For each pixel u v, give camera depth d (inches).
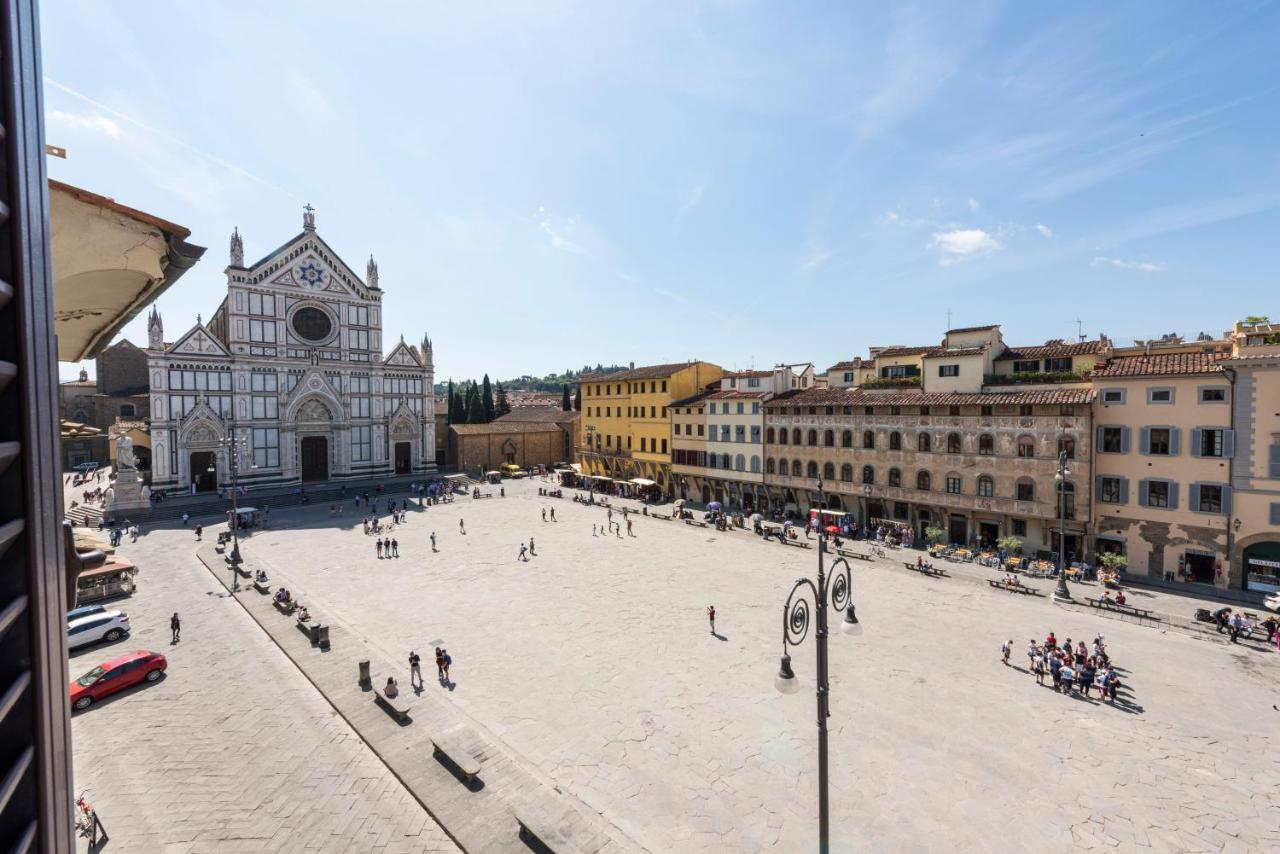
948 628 1250.6
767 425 2415.1
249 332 2942.9
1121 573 1590.8
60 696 155.6
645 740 847.7
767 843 657.6
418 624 1284.4
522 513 2664.9
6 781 128.8
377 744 828.0
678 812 704.4
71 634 1139.9
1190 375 1489.9
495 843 650.2
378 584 1578.5
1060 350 1777.8
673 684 1009.5
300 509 2691.9
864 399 2070.6
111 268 281.6
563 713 918.4
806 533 2050.9
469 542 2085.4
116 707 928.9
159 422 2682.1
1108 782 759.1
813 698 960.3
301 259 3127.5
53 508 153.6
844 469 2139.5
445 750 776.9
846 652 1131.9
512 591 1519.4
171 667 1071.0
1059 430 1642.5
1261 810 710.5
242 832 668.7
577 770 781.3
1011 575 1519.4
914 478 1937.7
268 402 3014.3
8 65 128.9
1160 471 1540.4
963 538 1883.6
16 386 134.7
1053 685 997.2
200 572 1685.5
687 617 1325.0
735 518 2353.6
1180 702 949.2
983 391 1838.1
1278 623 1163.9
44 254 148.6
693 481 2832.2
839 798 728.3
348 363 3302.2
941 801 724.0
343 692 971.9
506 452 4163.4
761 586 1557.6
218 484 2856.8
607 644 1176.2
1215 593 1438.2
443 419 4178.2
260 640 1195.3
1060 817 698.8
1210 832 676.7
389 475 3494.1
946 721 895.1
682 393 2947.8
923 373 1974.7
